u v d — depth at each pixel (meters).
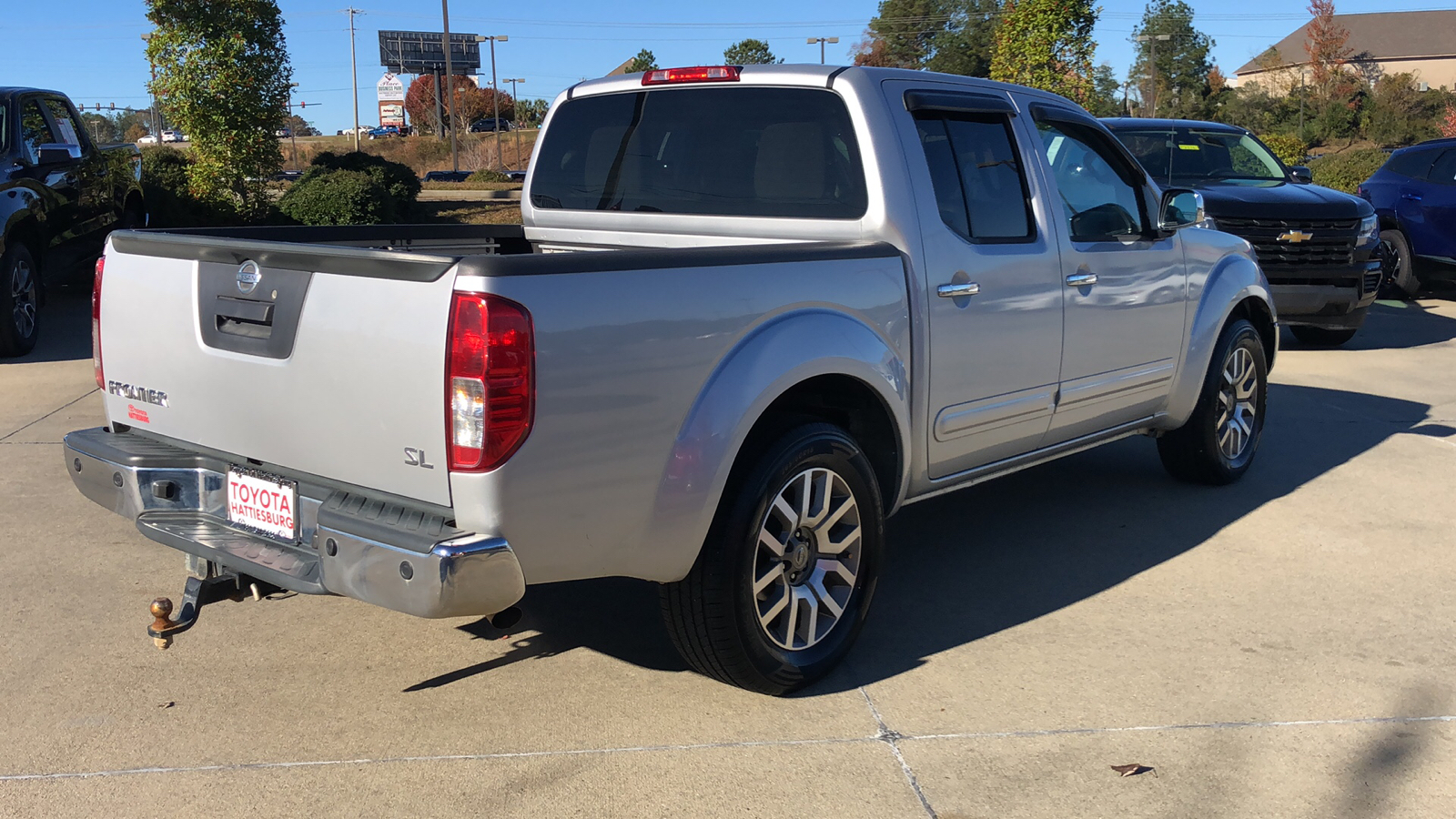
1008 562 4.59
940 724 3.21
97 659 3.54
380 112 112.00
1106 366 4.63
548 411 2.65
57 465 5.70
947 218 3.82
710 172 4.07
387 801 2.77
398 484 2.71
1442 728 3.21
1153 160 10.10
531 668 3.56
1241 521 5.14
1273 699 3.39
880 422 3.70
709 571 3.09
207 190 16.31
